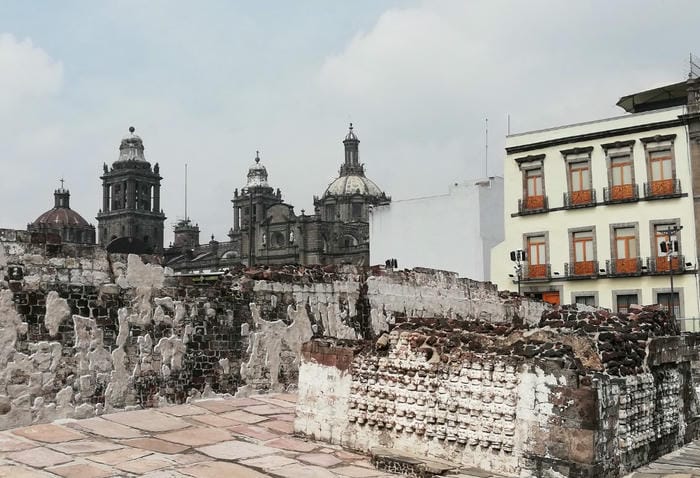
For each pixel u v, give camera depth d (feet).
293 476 37.01
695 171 115.55
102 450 39.75
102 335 48.60
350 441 43.86
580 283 124.36
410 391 41.52
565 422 35.47
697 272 114.52
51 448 39.55
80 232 393.70
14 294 44.06
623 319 45.96
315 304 66.18
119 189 393.29
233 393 57.36
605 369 38.45
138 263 51.52
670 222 117.29
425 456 40.27
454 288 87.71
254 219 401.49
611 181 122.83
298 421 46.65
